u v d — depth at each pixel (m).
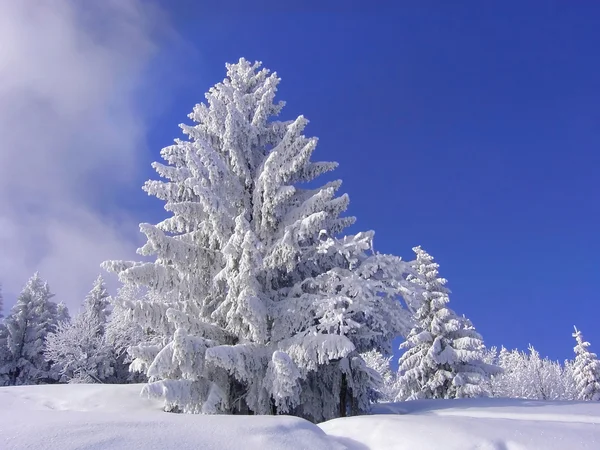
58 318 37.72
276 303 10.36
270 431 4.71
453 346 23.42
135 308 9.54
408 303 10.07
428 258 25.69
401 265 10.21
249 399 9.41
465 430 4.83
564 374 35.16
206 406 8.31
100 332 28.86
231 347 8.81
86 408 9.34
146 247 10.27
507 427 4.97
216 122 12.59
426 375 23.12
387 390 31.05
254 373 9.48
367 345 11.12
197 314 10.91
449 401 10.76
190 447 4.08
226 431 4.64
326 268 11.77
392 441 4.79
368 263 10.07
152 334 18.09
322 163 12.90
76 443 3.96
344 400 10.49
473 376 22.05
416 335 23.27
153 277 10.09
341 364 10.07
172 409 9.28
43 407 9.33
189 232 11.91
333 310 9.00
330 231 11.95
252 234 9.43
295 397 9.34
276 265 10.55
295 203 12.17
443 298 23.92
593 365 31.94
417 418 5.64
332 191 11.15
